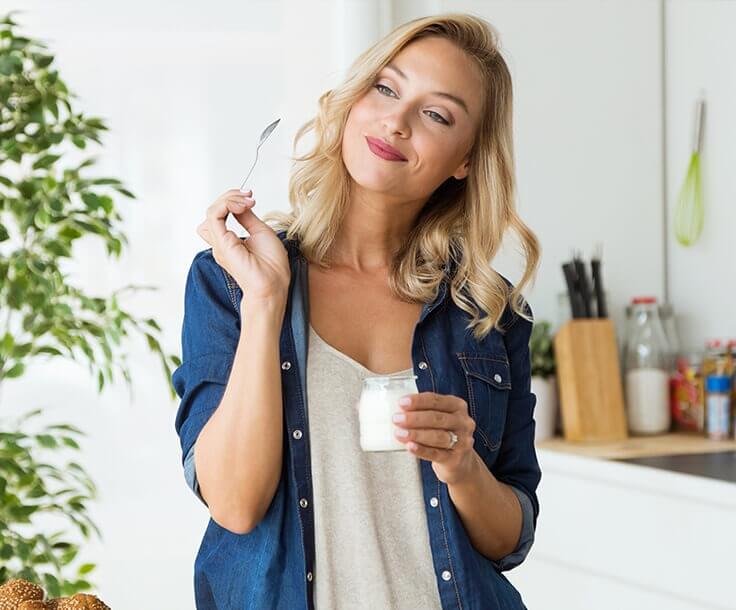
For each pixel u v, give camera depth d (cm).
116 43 335
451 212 181
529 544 174
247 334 152
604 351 365
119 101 336
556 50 376
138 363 341
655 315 377
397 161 163
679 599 296
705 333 388
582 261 376
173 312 344
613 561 318
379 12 341
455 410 147
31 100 270
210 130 343
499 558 170
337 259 171
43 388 333
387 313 168
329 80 348
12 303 268
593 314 372
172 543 346
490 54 174
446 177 171
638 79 392
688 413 378
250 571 156
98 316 293
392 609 153
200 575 162
